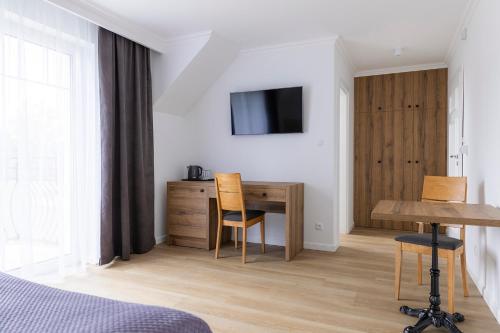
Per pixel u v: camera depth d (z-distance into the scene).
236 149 4.15
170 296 2.42
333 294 2.45
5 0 2.36
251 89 4.05
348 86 4.56
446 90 4.50
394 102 4.77
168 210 3.87
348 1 2.82
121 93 3.26
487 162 2.44
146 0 2.82
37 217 2.62
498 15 2.21
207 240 3.66
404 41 3.76
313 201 3.73
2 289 1.05
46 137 2.66
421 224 2.88
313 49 3.71
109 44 3.16
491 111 2.34
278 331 1.93
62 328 0.81
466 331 1.94
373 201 4.91
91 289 2.54
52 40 2.70
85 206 3.00
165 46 3.79
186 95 4.11
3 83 2.34
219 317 2.10
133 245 3.53
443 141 4.52
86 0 2.80
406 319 2.07
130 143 3.48
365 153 4.95
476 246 2.68
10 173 2.43
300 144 3.80
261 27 3.39
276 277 2.81
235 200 3.24
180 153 4.31
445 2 2.83
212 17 3.16
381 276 2.83
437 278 1.96
